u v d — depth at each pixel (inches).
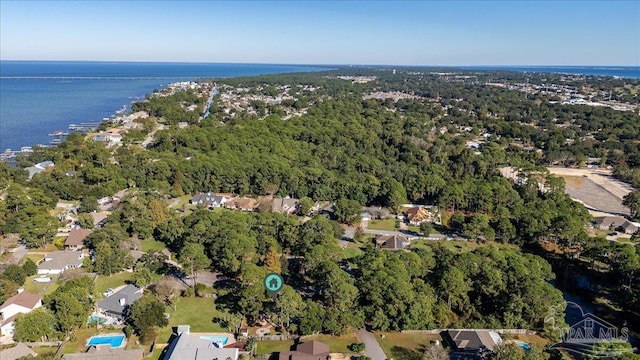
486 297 3759.8
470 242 5211.6
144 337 3238.2
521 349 3014.3
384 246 4980.3
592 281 4377.5
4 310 3412.9
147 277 3929.6
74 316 3250.5
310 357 2992.1
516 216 5482.3
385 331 3415.4
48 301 3481.8
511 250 4458.7
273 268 4082.2
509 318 3435.0
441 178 6771.7
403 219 5969.5
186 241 4453.7
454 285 3597.4
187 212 5959.6
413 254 4126.5
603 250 4399.6
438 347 3078.2
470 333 3277.6
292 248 4690.0
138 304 3378.4
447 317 3516.2
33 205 5280.5
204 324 3476.9
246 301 3425.2
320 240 4439.0
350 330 3388.3
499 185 6264.8
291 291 3474.4
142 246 4872.0
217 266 4379.9
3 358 2896.2
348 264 4507.9
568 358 3117.6
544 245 5206.7
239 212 5339.6
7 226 4795.8
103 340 3235.7
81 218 5073.8
